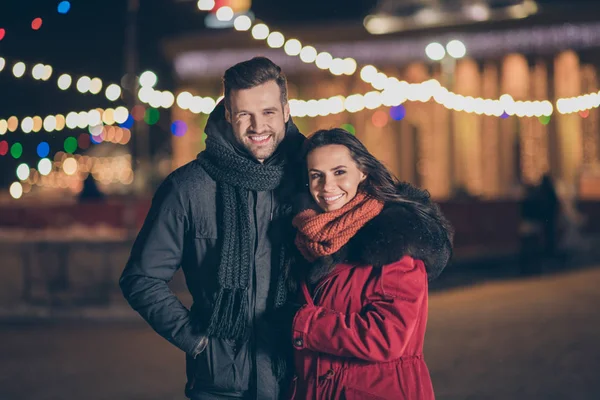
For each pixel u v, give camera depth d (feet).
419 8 80.33
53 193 79.71
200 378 9.39
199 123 80.02
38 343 28.12
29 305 34.17
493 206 50.85
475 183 80.38
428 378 9.02
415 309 8.65
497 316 30.76
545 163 78.02
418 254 8.73
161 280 9.38
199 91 80.43
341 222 8.81
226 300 9.17
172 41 79.15
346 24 78.33
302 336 8.80
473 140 80.28
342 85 80.64
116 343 27.76
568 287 38.40
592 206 58.70
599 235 57.57
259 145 9.39
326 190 9.04
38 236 36.94
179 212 9.33
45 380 22.39
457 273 44.09
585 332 26.91
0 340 28.81
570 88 75.82
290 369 9.47
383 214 8.82
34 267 34.65
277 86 9.41
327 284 8.98
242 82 9.20
